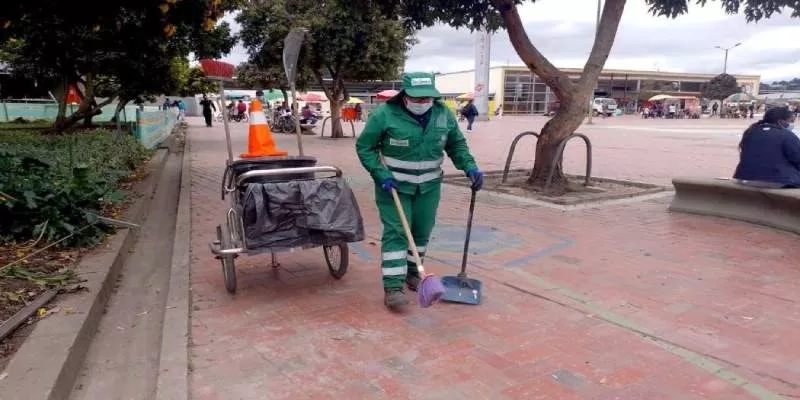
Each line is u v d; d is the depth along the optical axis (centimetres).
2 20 876
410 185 415
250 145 509
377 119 403
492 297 445
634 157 1520
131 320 427
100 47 1317
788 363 339
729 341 368
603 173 1195
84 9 888
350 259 547
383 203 420
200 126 3147
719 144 1948
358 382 320
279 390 312
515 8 839
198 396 306
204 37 1424
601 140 2144
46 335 347
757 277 488
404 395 306
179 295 446
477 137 2295
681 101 5447
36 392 282
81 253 523
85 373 345
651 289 461
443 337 375
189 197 852
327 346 363
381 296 450
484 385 316
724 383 317
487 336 376
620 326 390
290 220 430
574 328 388
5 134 1497
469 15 963
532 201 828
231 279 441
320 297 447
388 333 381
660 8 909
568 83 878
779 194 639
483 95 4209
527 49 862
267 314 414
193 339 373
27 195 515
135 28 1066
